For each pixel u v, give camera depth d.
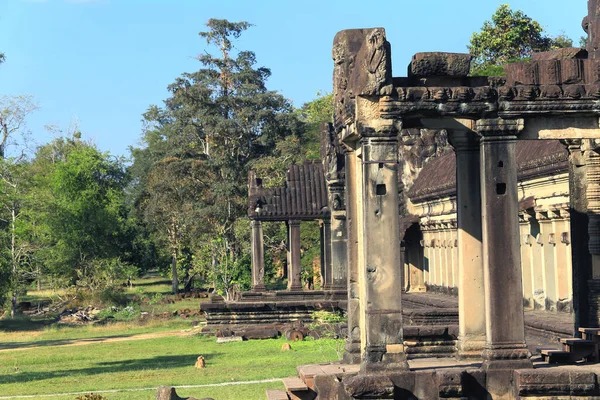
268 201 45.00
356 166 17.39
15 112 75.38
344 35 16.47
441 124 16.14
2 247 60.22
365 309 14.77
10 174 72.31
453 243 39.91
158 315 54.16
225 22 84.38
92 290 66.75
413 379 14.48
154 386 24.06
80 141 101.38
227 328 39.94
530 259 31.17
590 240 20.16
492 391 14.59
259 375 24.64
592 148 20.12
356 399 14.23
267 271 65.94
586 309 20.11
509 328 14.80
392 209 14.78
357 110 14.87
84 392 23.53
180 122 83.44
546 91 15.05
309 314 40.53
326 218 43.59
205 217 76.12
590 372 14.17
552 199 28.66
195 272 71.88
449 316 28.03
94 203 74.81
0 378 28.03
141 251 87.06
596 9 18.31
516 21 70.00
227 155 79.44
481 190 15.27
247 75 83.44
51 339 43.81
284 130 82.50
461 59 15.12
